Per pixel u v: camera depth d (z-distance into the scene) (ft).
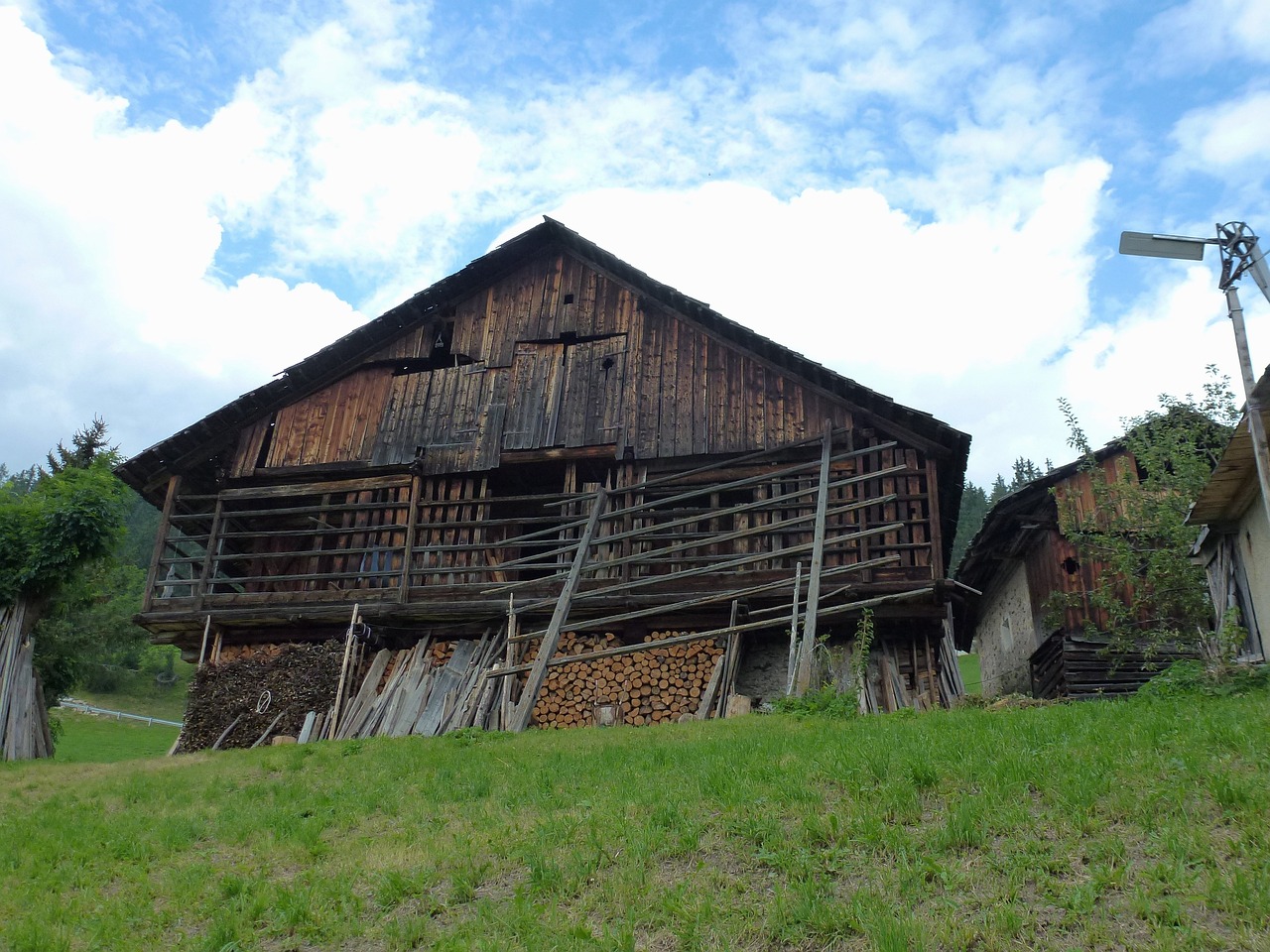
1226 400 64.28
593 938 20.24
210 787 40.45
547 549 71.15
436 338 71.15
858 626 56.54
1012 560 73.56
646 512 63.00
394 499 67.26
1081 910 18.61
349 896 24.63
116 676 165.58
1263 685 35.86
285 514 68.69
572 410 66.03
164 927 24.54
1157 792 22.53
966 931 18.33
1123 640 59.11
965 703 50.78
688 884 22.22
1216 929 17.44
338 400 70.38
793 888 21.07
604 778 32.27
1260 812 20.98
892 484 59.62
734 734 39.27
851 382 59.41
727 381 64.03
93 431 120.67
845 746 30.22
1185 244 38.01
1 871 29.73
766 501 57.72
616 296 68.39
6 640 59.82
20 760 55.98
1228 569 47.14
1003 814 22.72
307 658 63.31
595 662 60.59
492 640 62.95
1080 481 64.95
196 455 70.08
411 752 44.21
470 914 22.88
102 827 33.99
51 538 60.90
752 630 58.95
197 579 66.03
